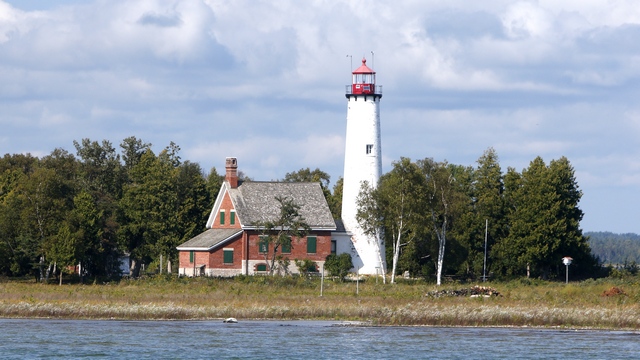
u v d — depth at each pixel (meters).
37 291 120.62
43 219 146.38
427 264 161.12
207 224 167.62
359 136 161.00
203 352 83.25
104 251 156.75
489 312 102.88
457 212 155.88
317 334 93.56
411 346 87.88
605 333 97.12
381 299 115.38
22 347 84.00
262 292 124.31
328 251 160.38
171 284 133.38
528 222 166.62
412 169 155.38
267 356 82.00
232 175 166.12
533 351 85.88
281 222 154.50
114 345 85.69
